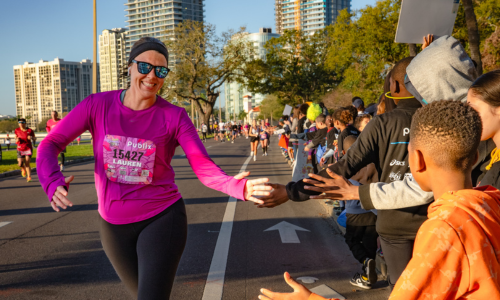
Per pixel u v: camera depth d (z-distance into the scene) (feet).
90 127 8.02
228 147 104.22
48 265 15.31
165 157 7.92
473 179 7.90
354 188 7.22
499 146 6.96
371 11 101.96
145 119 7.84
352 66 132.46
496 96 6.79
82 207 27.27
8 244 18.35
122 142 7.68
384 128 8.23
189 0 505.66
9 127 436.76
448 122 4.46
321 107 31.71
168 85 177.27
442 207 4.29
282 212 24.76
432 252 4.06
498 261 4.13
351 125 18.11
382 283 13.24
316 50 198.90
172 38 179.32
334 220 22.24
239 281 13.56
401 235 8.00
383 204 7.04
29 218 24.04
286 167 52.16
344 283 13.26
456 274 4.01
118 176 7.62
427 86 8.05
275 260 15.69
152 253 7.30
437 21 12.05
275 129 52.19
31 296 12.44
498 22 78.07
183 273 14.38
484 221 4.15
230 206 26.81
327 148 23.00
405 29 12.09
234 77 193.16
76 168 55.52
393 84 9.03
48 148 7.70
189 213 24.80
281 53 198.39
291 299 5.10
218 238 18.99
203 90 202.90
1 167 53.67
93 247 17.71
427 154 4.63
